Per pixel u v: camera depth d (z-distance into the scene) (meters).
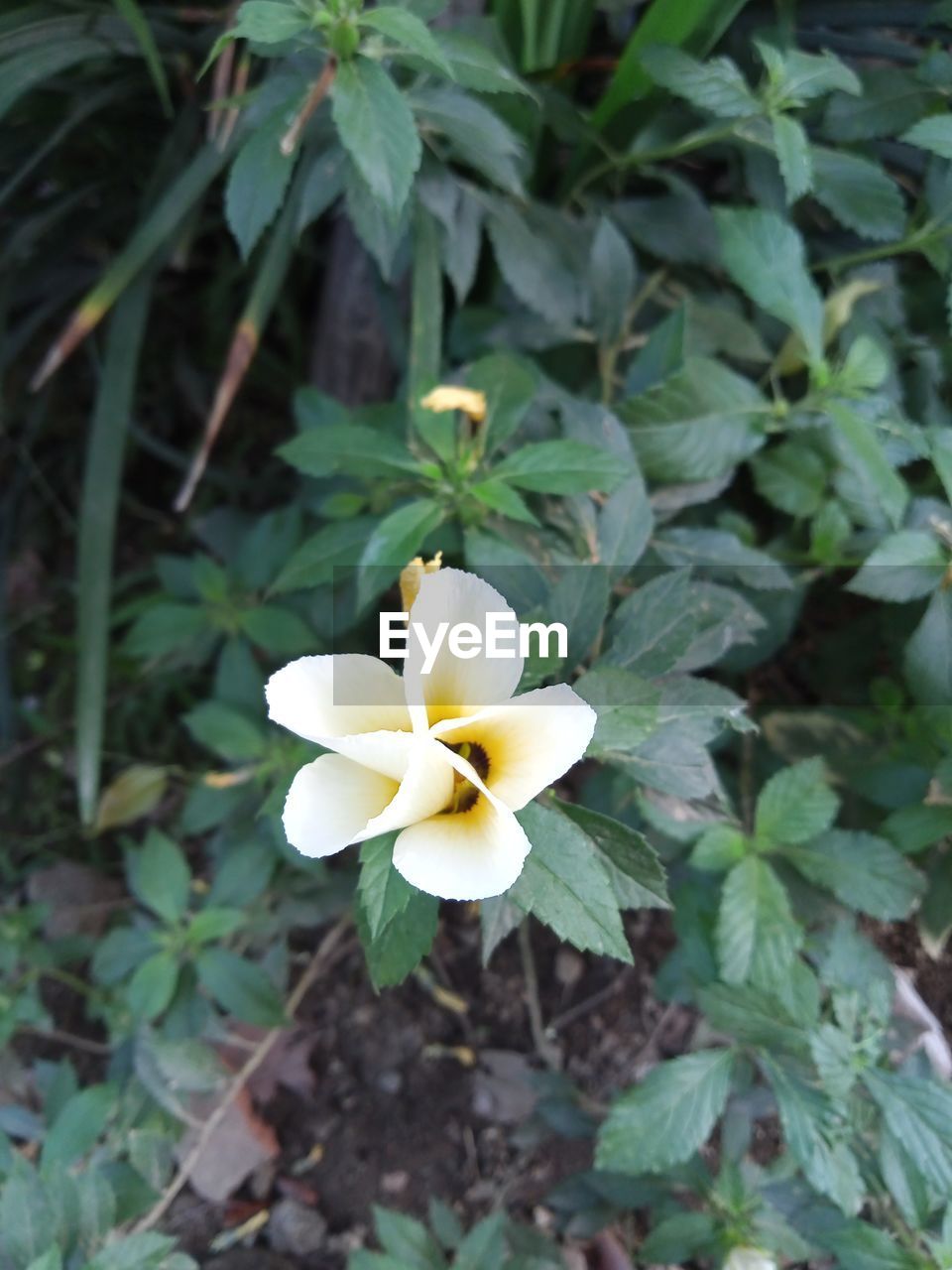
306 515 0.38
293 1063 0.33
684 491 0.29
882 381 0.28
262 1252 0.31
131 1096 0.30
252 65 0.32
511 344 0.33
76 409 0.45
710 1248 0.26
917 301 0.31
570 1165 0.32
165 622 0.35
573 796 0.33
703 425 0.28
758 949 0.25
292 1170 0.32
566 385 0.34
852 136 0.29
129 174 0.39
